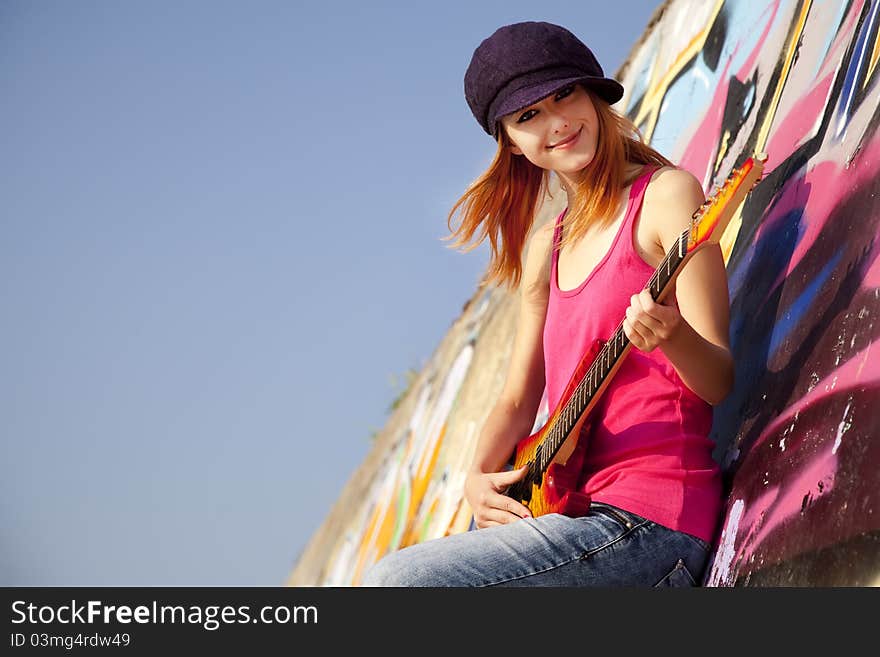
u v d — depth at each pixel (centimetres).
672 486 262
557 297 304
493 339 891
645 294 246
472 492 321
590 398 272
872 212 248
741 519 256
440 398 1055
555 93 295
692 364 253
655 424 270
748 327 311
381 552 1040
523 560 255
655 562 256
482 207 344
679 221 272
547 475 278
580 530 257
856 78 294
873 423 211
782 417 260
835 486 218
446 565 257
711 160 436
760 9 455
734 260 347
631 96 695
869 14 304
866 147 266
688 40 578
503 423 338
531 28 301
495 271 355
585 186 296
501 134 321
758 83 410
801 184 309
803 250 287
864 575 197
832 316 252
